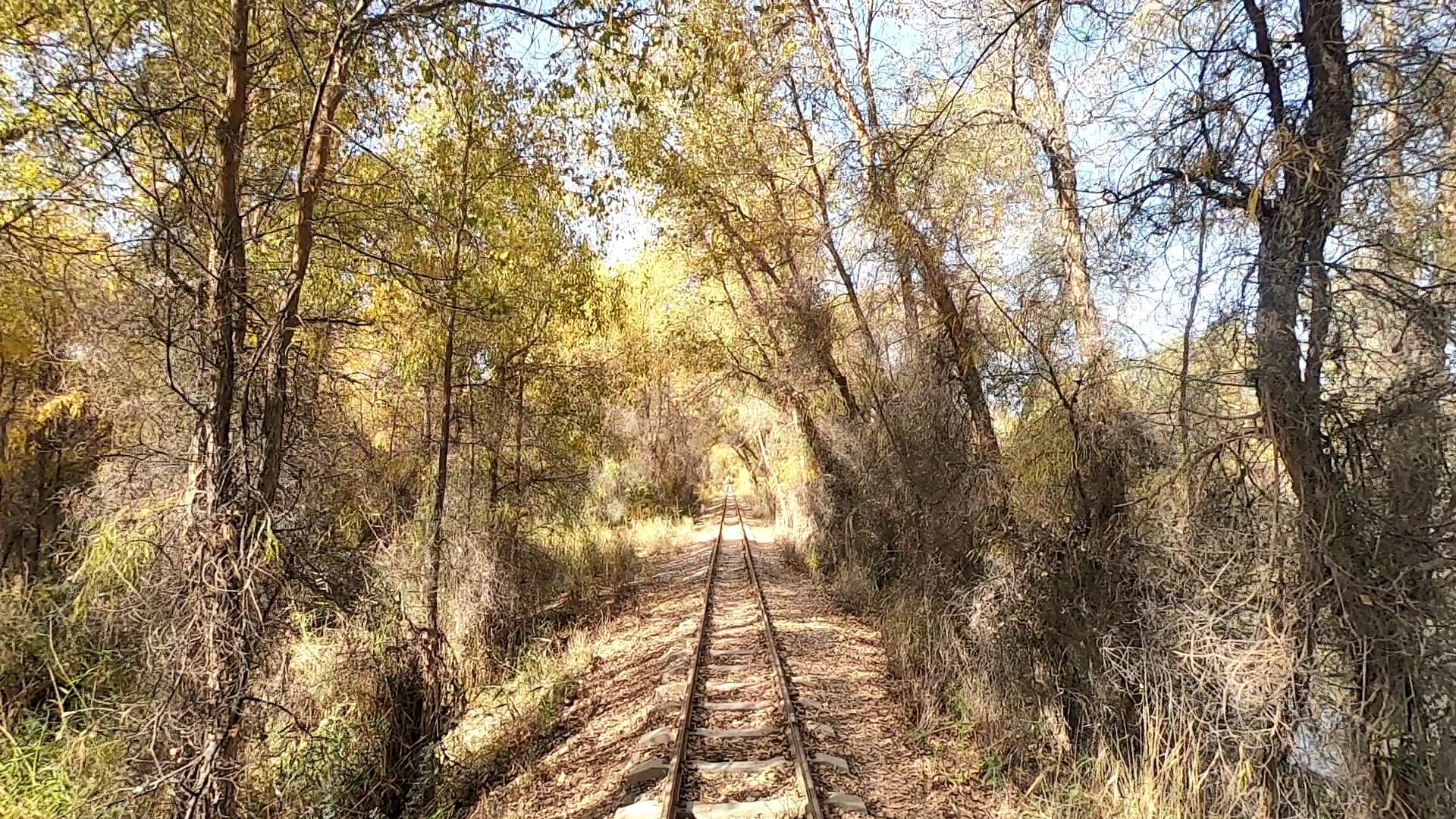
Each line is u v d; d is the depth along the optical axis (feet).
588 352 56.85
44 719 26.25
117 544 19.57
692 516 150.30
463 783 27.63
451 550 40.57
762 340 63.36
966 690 28.12
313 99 25.40
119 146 19.21
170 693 18.12
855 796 22.07
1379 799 15.20
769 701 30.83
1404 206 17.42
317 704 27.04
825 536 63.21
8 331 35.22
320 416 25.77
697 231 54.95
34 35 22.98
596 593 58.85
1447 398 14.82
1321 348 16.29
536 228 42.98
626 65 25.84
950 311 31.37
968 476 29.91
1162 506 20.66
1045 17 26.45
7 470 38.14
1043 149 27.43
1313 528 15.71
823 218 45.70
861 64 38.78
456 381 42.39
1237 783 17.72
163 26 22.34
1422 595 14.98
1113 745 21.86
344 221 27.94
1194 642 17.98
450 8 24.94
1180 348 20.74
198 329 19.72
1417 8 16.17
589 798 23.89
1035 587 24.99
